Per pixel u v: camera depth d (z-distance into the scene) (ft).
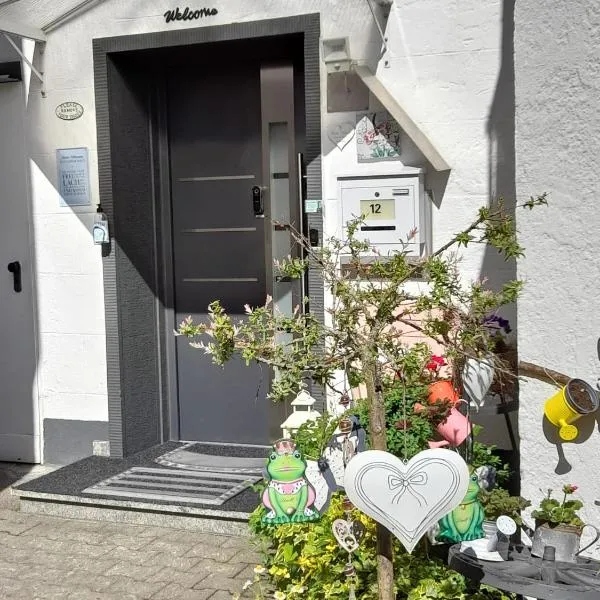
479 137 16.61
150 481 18.11
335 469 10.62
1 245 20.88
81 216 20.04
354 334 9.92
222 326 9.66
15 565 15.26
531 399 12.42
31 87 20.13
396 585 11.73
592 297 11.30
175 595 13.96
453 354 10.39
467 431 12.24
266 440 20.66
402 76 17.03
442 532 10.30
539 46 12.10
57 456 20.68
